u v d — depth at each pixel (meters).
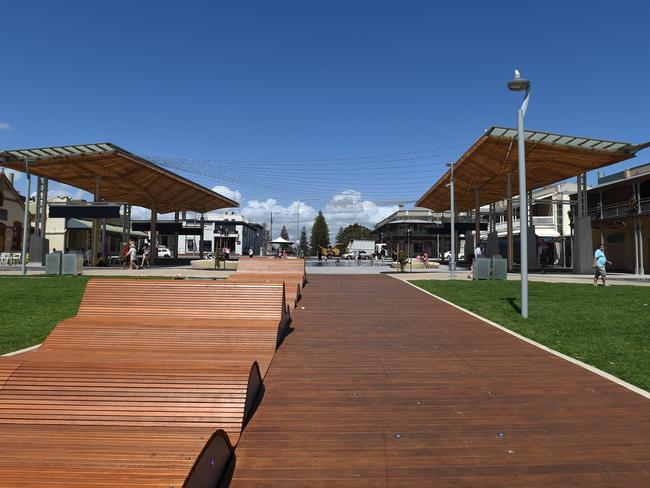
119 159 26.08
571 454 3.80
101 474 2.72
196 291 7.43
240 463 3.60
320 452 3.80
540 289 15.86
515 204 47.91
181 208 45.12
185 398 4.04
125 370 4.28
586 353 7.17
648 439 4.11
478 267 19.91
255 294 7.49
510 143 23.70
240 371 4.45
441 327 9.19
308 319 9.94
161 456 3.11
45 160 25.97
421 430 4.26
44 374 4.12
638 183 29.42
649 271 31.02
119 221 53.84
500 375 6.03
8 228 42.22
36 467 2.93
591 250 28.61
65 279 17.91
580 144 23.62
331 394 5.22
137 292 7.42
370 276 21.75
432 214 68.44
